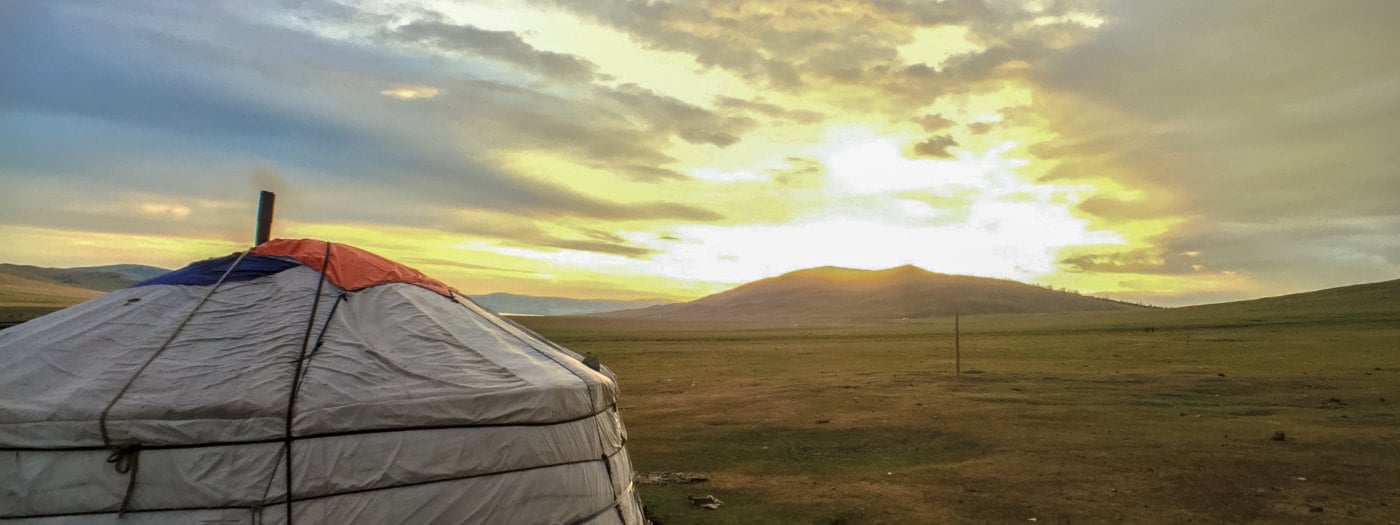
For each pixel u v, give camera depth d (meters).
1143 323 75.44
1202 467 11.91
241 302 6.49
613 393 7.46
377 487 5.34
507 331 7.51
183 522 4.93
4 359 5.51
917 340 63.78
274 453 5.12
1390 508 9.49
